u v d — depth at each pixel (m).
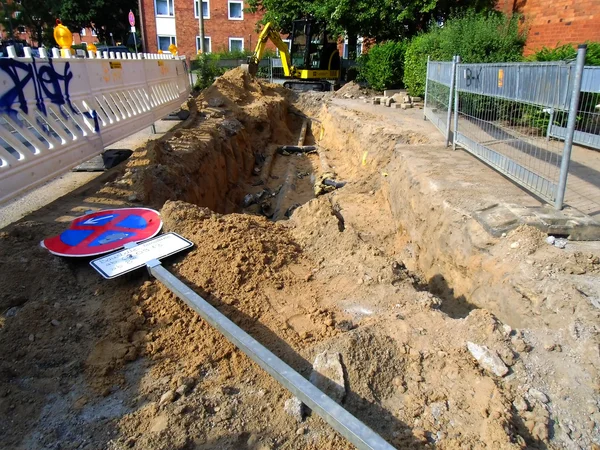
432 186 5.44
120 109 7.95
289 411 2.56
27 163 5.23
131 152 7.46
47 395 2.77
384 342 3.00
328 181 9.53
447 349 2.98
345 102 14.76
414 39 14.38
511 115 5.34
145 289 3.68
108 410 2.66
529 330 3.17
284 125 15.25
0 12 26.98
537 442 2.40
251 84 15.50
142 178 5.99
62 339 3.17
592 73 5.06
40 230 4.48
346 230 4.63
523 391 2.66
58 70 6.01
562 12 10.78
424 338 3.07
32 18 29.33
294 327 3.34
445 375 2.79
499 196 4.91
